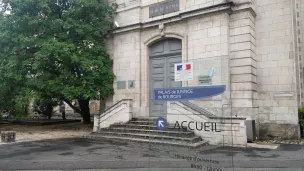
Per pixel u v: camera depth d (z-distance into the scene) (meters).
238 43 12.73
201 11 13.36
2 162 8.16
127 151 9.77
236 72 12.66
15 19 15.05
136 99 15.83
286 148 10.05
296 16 14.61
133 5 16.41
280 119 12.53
